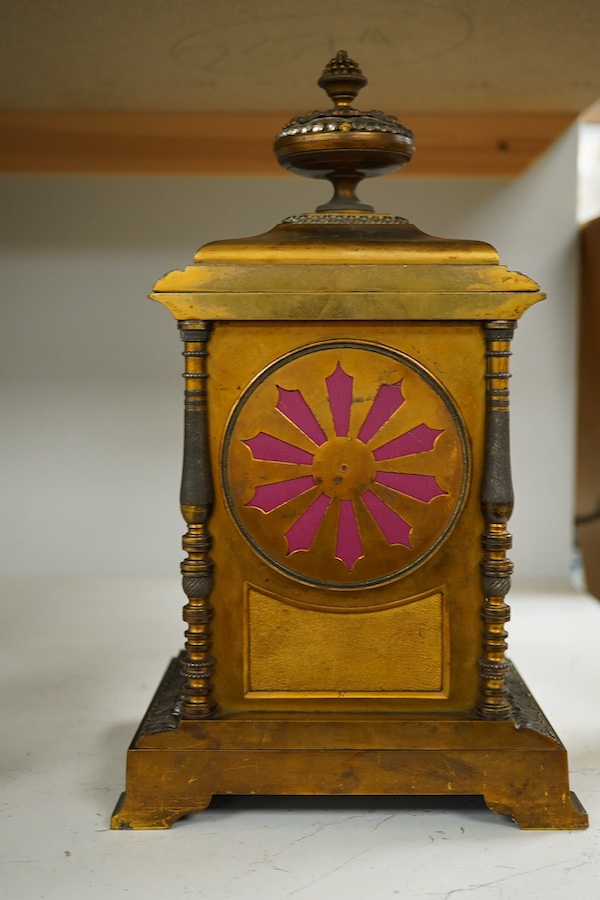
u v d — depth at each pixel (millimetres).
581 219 3898
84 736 1934
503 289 1531
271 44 2273
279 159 1696
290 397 1569
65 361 3242
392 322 1559
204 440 1574
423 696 1607
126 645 2520
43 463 3285
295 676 1612
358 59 2410
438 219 3205
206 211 3186
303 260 1543
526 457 3273
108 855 1479
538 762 1568
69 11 2029
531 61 2430
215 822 1586
